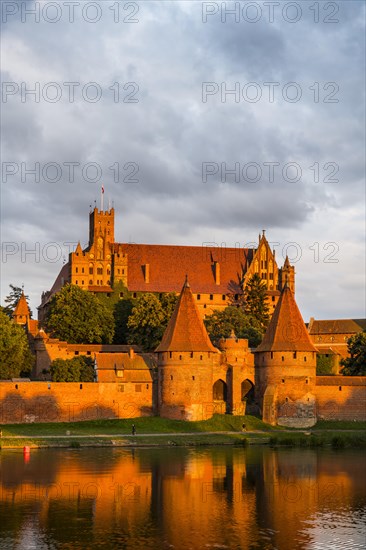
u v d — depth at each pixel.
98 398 143.12
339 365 187.12
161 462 111.44
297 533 78.50
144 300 176.62
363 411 147.75
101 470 105.06
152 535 77.50
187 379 143.88
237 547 74.38
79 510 85.56
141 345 173.88
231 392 148.38
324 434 138.25
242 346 150.38
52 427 136.50
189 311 148.12
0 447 121.81
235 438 133.62
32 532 77.94
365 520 83.19
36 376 167.88
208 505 88.50
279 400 146.12
